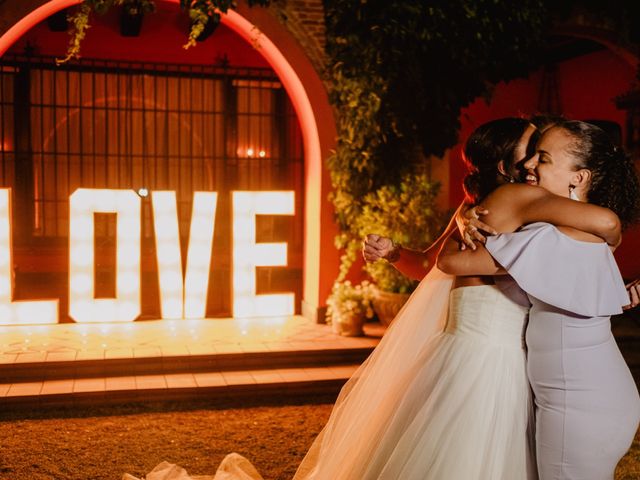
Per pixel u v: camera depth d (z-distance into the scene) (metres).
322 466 3.42
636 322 8.59
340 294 7.95
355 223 8.24
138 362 6.87
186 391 6.43
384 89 7.84
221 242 10.40
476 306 2.93
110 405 6.29
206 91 10.58
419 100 7.85
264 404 6.44
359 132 8.02
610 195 2.92
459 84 7.99
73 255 8.05
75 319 8.11
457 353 2.93
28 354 6.92
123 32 9.91
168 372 6.93
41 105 9.64
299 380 6.70
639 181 2.97
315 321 8.52
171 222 8.31
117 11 10.16
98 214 9.98
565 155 2.87
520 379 2.91
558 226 2.79
